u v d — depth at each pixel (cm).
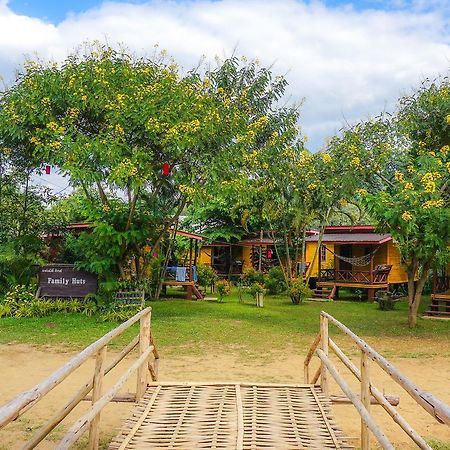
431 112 1416
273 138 1652
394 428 591
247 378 800
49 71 1352
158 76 1405
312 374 827
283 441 425
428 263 1319
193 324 1278
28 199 1669
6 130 1303
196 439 428
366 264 2116
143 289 1422
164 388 559
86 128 1393
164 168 1324
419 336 1205
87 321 1268
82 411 633
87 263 1385
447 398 713
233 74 1620
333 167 1527
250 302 1902
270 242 2462
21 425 578
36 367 855
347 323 1399
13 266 1520
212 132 1300
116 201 1535
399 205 1145
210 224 2706
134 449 409
